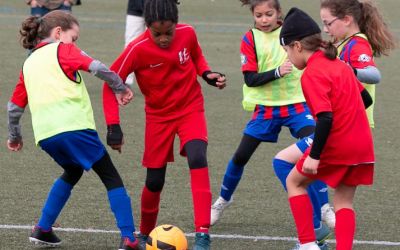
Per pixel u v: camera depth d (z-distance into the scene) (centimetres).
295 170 1006
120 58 1105
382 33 1170
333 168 990
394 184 1495
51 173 1524
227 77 2842
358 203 1359
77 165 1077
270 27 1231
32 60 1070
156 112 1123
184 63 1114
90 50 3397
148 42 1102
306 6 5538
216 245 1127
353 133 976
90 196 1363
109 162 1072
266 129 1230
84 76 2778
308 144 1082
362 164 991
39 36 1105
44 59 1059
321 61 979
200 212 1075
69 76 1052
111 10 5338
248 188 1443
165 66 1102
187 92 1119
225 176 1227
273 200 1369
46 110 1045
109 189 1059
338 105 970
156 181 1131
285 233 1187
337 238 999
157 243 1034
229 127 2002
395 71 3081
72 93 1049
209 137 1880
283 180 1090
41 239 1088
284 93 1220
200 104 1132
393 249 1115
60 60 1052
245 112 2206
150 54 1098
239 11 5453
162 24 1067
